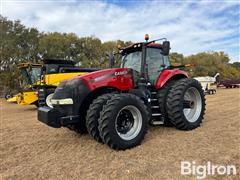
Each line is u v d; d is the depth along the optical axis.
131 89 4.33
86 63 27.23
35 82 10.79
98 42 29.44
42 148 3.91
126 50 5.31
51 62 10.30
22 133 5.10
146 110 3.97
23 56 25.88
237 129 4.60
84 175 2.79
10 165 3.19
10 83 22.58
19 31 26.59
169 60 5.43
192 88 4.91
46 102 9.09
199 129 4.74
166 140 4.03
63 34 29.16
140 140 3.81
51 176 2.79
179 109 4.54
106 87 4.09
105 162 3.17
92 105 3.78
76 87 3.80
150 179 2.63
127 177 2.70
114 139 3.52
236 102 9.51
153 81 4.93
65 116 3.89
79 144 4.03
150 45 5.00
